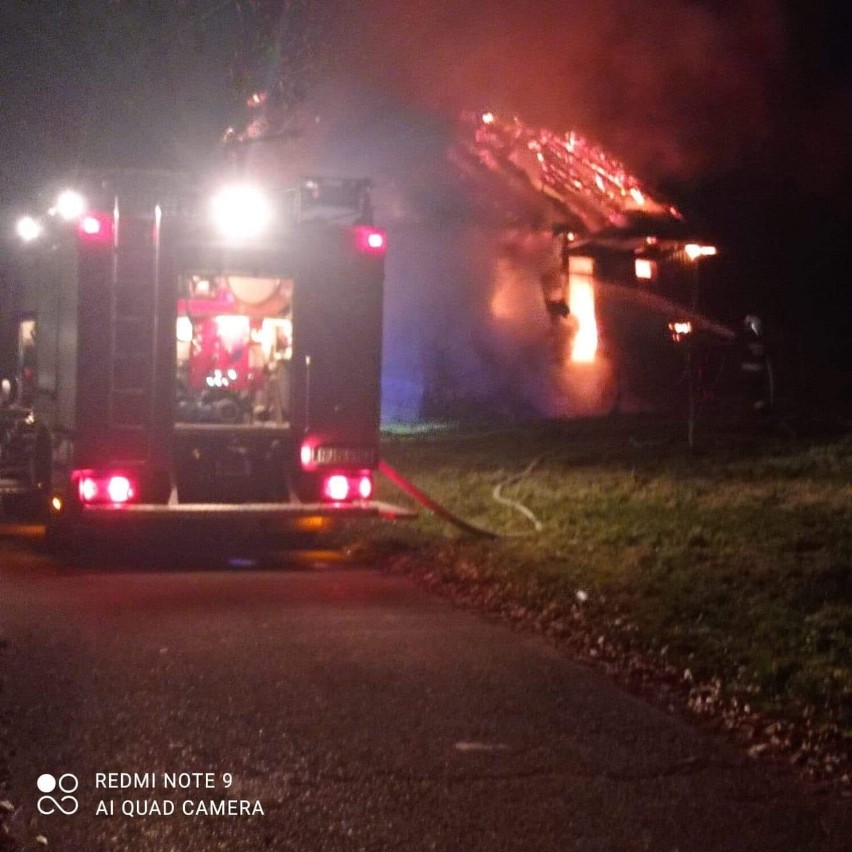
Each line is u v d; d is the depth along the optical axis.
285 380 12.21
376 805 5.85
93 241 11.27
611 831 5.61
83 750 6.50
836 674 7.42
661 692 7.65
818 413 19.73
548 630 9.11
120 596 10.31
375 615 9.65
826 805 5.94
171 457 11.46
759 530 11.33
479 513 13.78
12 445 14.80
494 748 6.61
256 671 7.97
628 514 12.70
